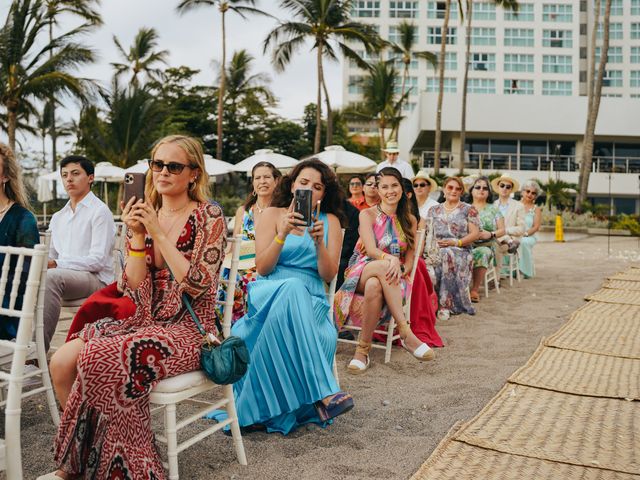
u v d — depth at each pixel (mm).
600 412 3471
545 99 32531
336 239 3762
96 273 4406
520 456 2881
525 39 57219
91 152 28328
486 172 32719
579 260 12555
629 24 58031
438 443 3125
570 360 4609
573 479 2635
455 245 6676
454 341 5418
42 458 2918
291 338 3266
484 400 3787
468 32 28797
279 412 3219
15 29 21266
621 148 34438
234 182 35906
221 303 3113
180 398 2521
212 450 3037
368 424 3418
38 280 2504
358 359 4492
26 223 3316
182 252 2785
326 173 3723
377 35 28219
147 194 2979
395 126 39781
